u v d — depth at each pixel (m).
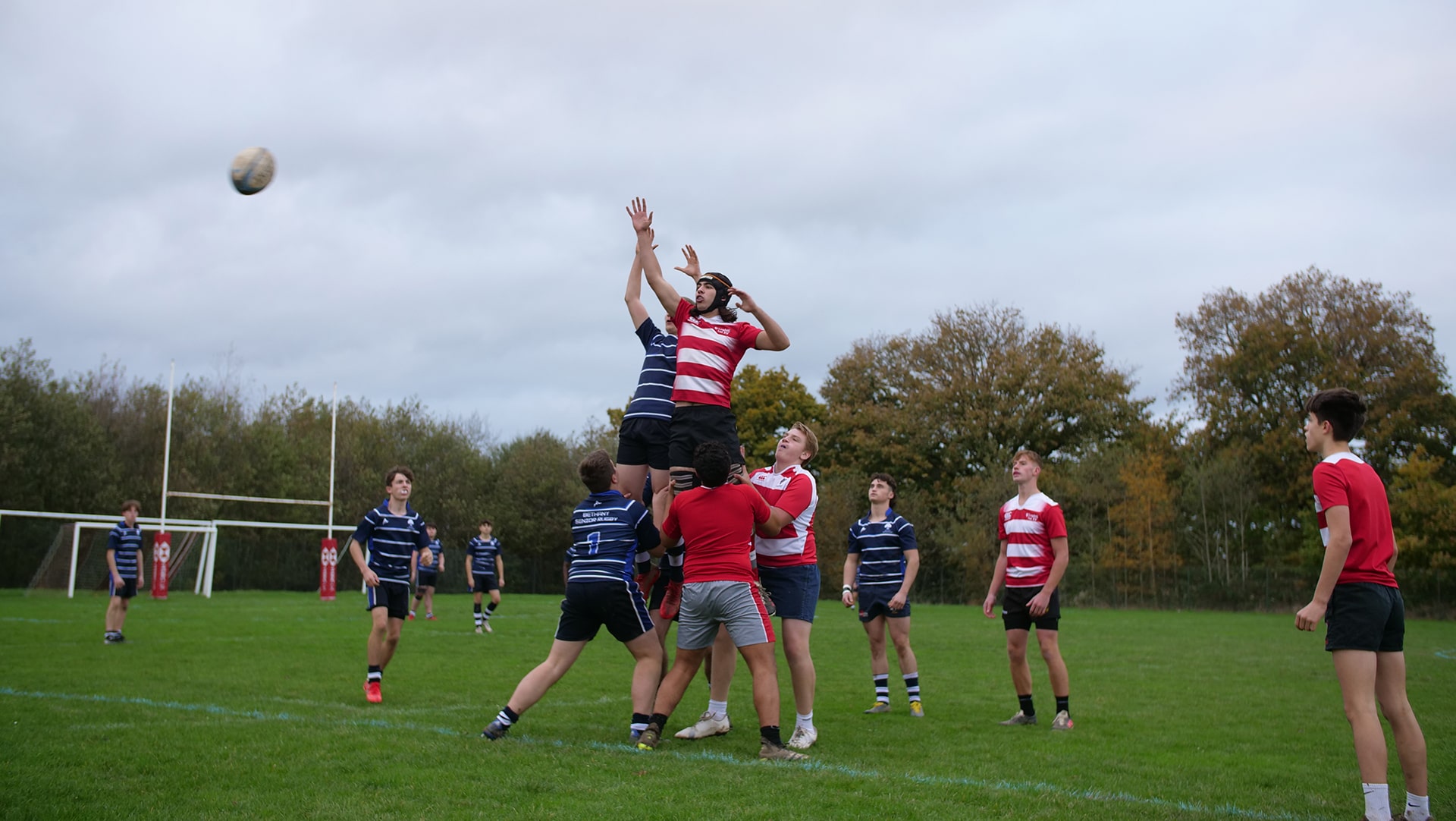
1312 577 33.19
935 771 5.76
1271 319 38.72
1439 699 9.67
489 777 5.14
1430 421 36.44
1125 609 35.81
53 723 6.64
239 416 42.72
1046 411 43.25
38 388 36.56
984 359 44.00
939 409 43.81
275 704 7.93
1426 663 13.94
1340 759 6.43
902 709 8.70
